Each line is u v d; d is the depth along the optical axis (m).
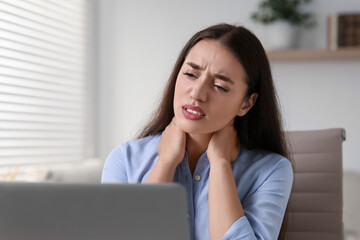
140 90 3.50
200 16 3.39
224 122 1.12
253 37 1.16
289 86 3.23
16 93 2.77
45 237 0.58
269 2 3.13
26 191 0.58
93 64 3.52
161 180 1.12
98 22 3.57
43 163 2.99
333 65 3.17
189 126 1.10
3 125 2.68
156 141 1.27
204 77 1.08
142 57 3.50
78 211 0.57
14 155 2.75
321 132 1.55
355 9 3.13
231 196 1.04
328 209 1.48
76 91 3.34
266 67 1.19
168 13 3.46
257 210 1.07
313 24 3.18
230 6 3.33
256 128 1.26
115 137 3.53
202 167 1.17
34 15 2.91
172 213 0.57
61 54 3.16
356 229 2.58
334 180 1.49
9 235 0.59
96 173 2.56
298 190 1.51
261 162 1.20
